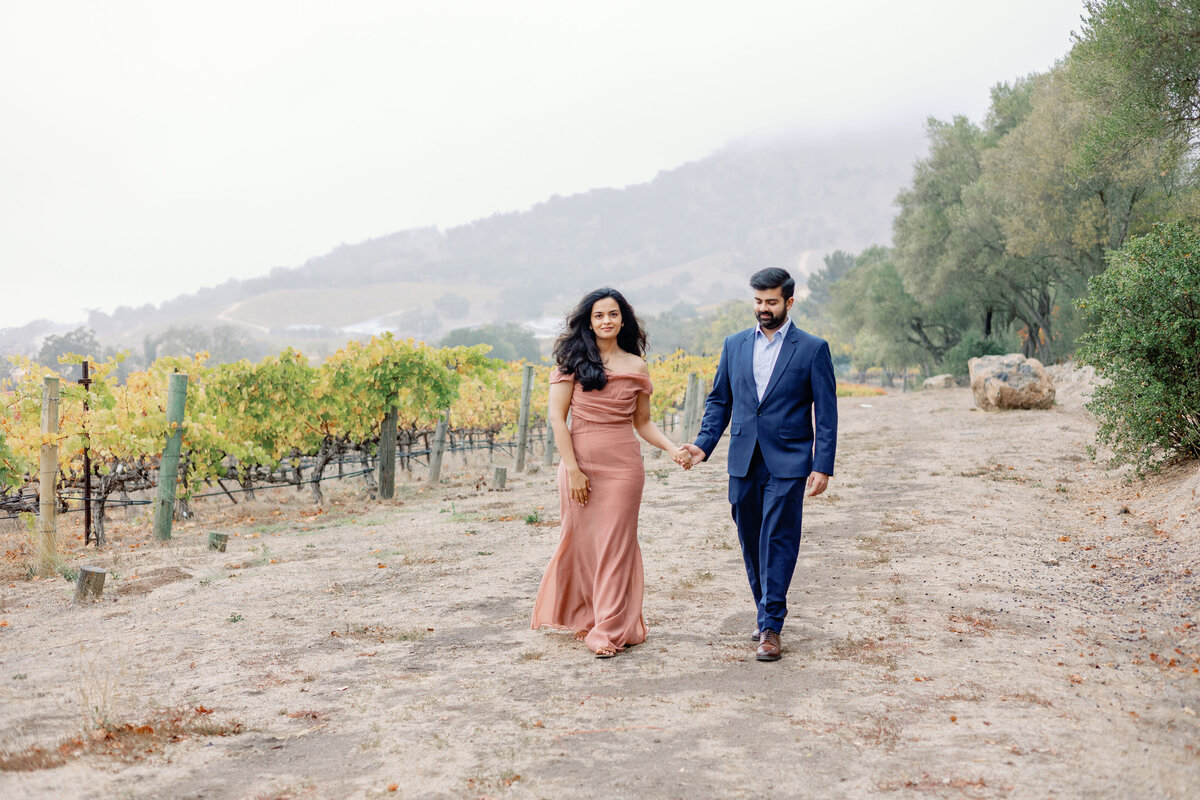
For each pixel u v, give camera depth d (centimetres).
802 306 14412
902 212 3572
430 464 1292
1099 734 280
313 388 1094
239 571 623
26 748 290
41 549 664
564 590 425
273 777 269
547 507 878
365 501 1103
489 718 316
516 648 411
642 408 423
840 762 268
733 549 632
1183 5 1220
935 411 1950
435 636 437
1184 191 1878
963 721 296
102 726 313
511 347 15638
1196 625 411
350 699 344
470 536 723
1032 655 372
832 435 381
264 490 1268
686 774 262
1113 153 1391
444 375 1202
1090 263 2270
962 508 743
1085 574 525
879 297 4378
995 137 2986
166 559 686
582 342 409
